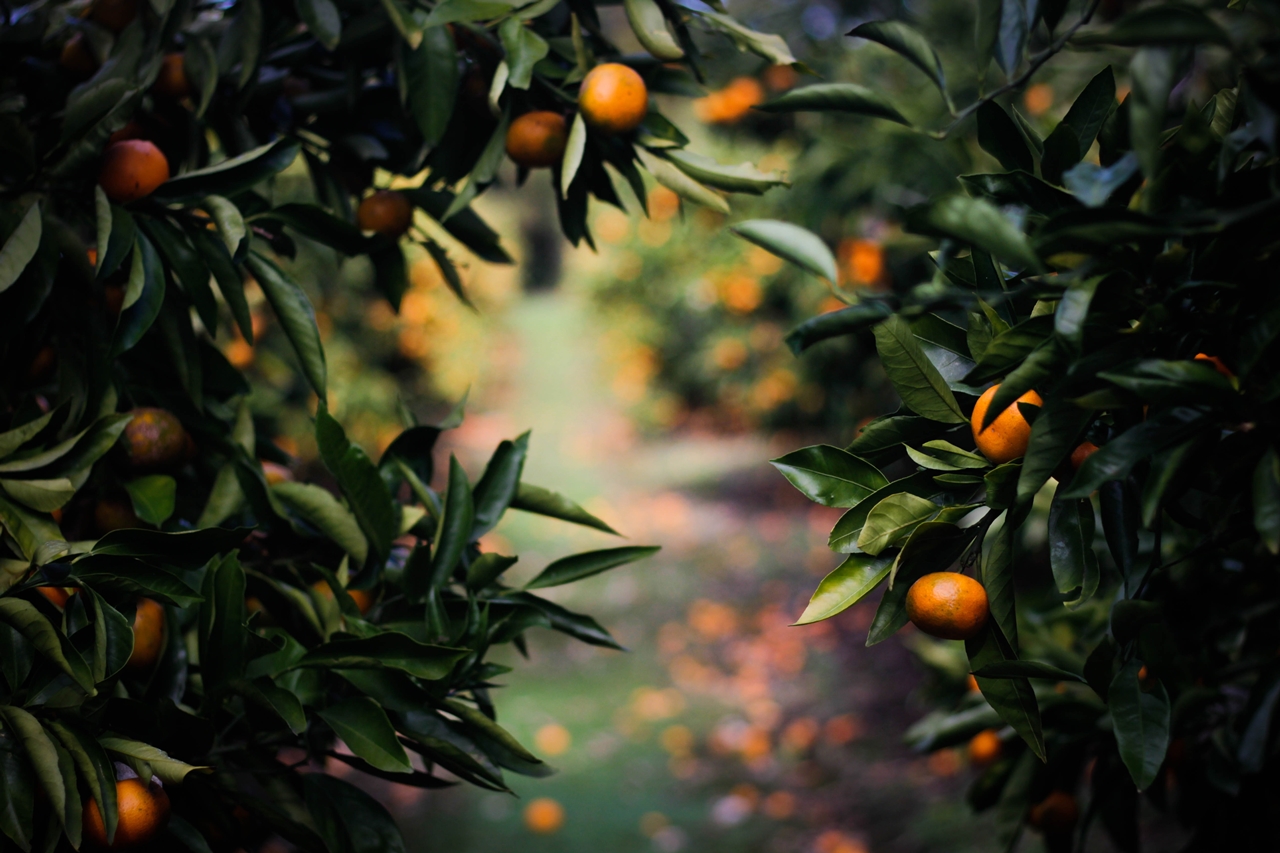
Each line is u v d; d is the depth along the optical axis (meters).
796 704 6.83
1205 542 2.34
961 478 2.29
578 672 7.66
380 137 2.69
